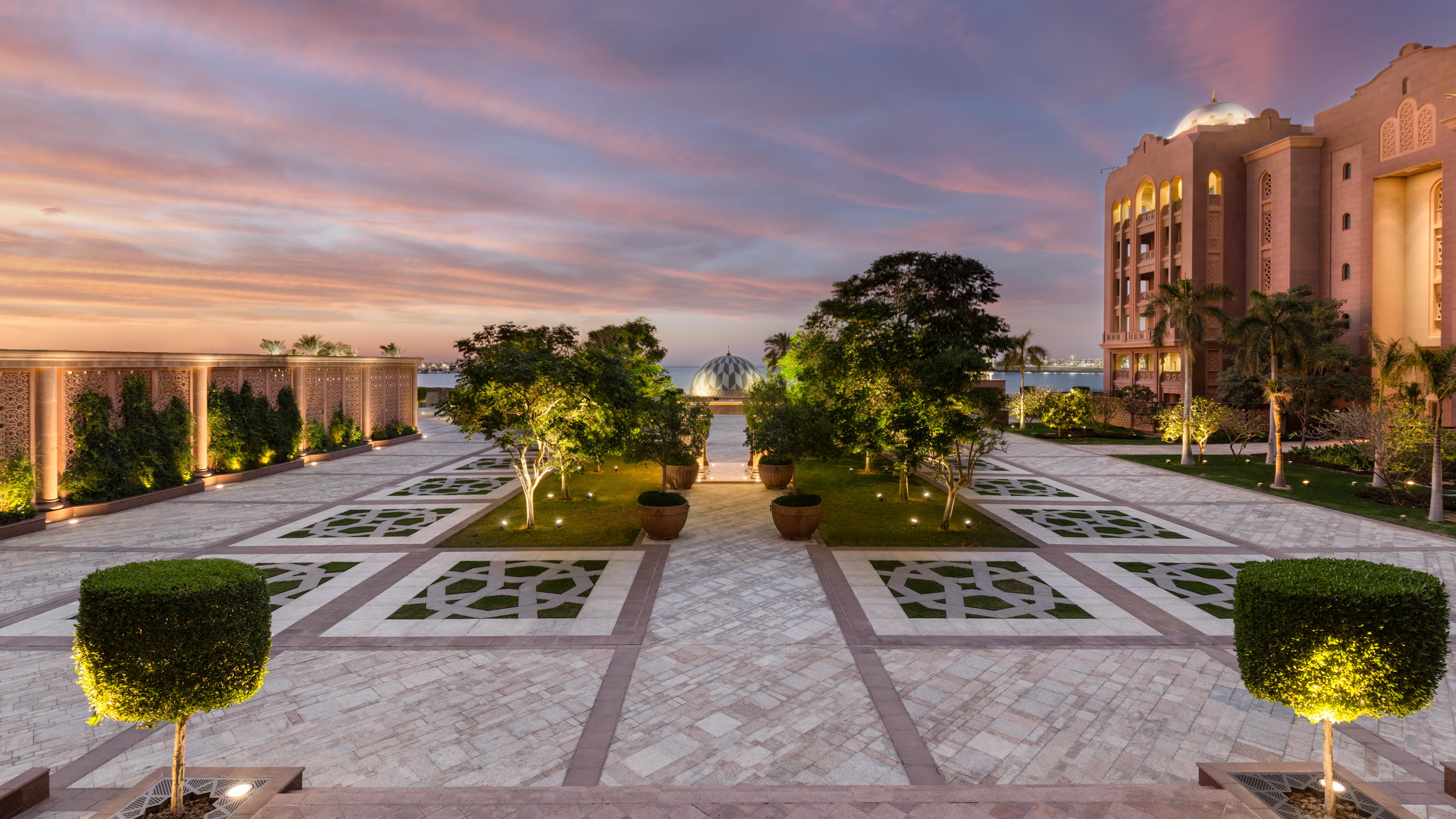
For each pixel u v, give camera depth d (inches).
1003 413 703.1
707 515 788.6
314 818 219.6
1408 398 1008.9
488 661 378.6
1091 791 236.4
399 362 1608.0
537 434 675.4
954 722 312.0
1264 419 1352.1
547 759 280.1
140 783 243.0
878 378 654.5
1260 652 227.1
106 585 209.3
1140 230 2048.5
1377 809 220.1
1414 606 211.0
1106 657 386.6
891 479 1051.3
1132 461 1267.2
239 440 1045.8
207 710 218.7
